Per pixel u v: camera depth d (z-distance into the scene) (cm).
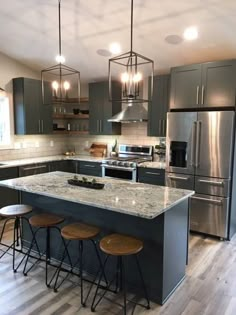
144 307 226
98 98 545
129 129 544
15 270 282
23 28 395
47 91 525
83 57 467
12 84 498
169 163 407
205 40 359
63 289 252
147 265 235
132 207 213
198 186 383
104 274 251
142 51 411
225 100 365
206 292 248
